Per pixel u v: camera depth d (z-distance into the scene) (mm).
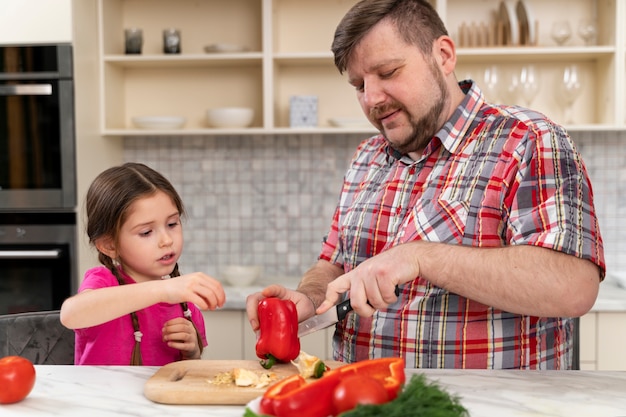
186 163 3215
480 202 1367
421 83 1397
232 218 3219
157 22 3164
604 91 2889
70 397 1112
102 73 2922
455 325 1369
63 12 2660
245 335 2682
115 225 1620
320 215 3193
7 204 2707
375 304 1202
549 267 1186
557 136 1313
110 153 3072
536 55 2859
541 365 1395
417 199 1468
